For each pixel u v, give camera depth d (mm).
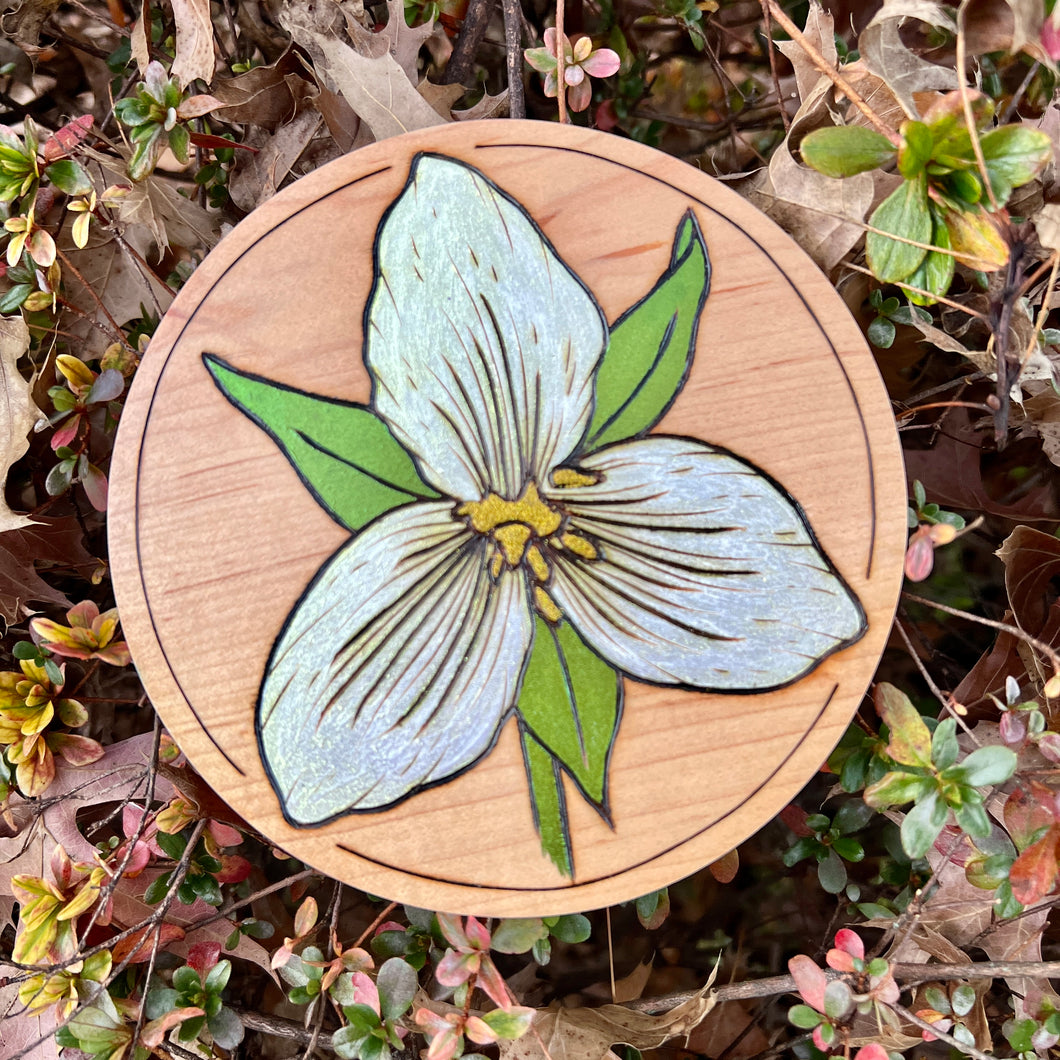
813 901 209
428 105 152
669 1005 165
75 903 145
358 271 136
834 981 143
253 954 160
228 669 135
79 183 152
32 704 154
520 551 138
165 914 152
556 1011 155
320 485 136
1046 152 123
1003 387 133
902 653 203
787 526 137
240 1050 189
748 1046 202
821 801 203
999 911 140
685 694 137
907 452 183
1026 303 144
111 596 194
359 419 136
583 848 137
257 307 135
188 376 135
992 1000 181
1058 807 137
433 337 137
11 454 154
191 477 135
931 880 143
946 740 132
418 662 137
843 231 145
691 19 196
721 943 211
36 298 158
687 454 137
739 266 137
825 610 137
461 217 137
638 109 216
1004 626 139
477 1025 138
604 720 137
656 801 137
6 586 166
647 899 168
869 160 128
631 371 137
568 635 138
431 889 136
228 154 178
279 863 195
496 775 137
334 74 151
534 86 211
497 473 138
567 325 137
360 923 190
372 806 136
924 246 130
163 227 164
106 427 173
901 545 137
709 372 137
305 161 170
